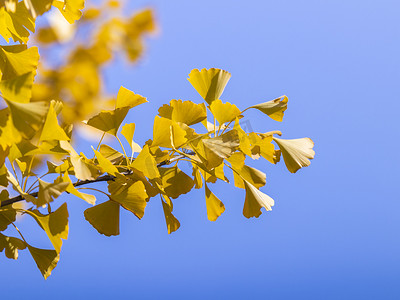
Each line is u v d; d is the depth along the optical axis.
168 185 2.11
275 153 2.10
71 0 2.02
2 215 2.03
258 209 2.07
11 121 1.89
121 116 2.06
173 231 2.07
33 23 2.01
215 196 2.12
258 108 2.09
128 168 2.03
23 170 2.01
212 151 2.02
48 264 2.02
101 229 2.04
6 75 2.00
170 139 2.04
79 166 1.99
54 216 1.96
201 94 2.12
